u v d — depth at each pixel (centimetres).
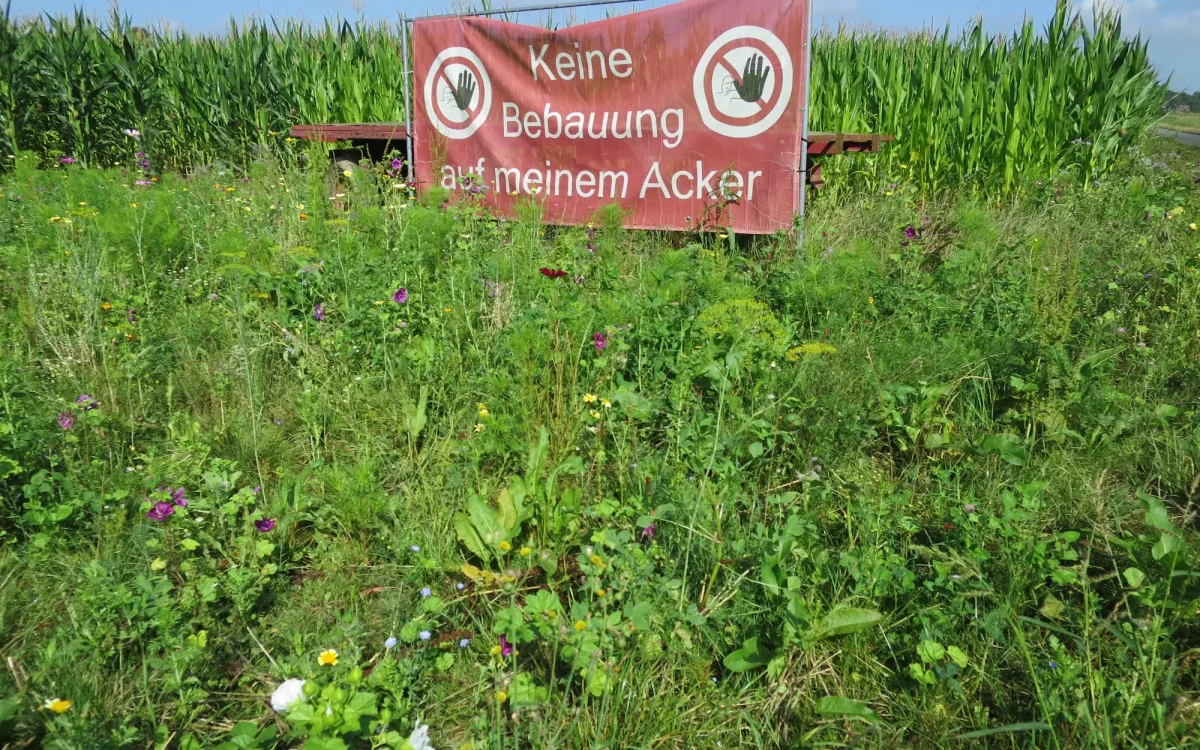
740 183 640
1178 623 250
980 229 596
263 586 274
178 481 314
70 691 223
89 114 1134
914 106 1004
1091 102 993
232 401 402
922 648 239
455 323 465
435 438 367
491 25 725
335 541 301
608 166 697
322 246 573
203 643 235
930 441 353
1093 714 217
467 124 761
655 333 416
